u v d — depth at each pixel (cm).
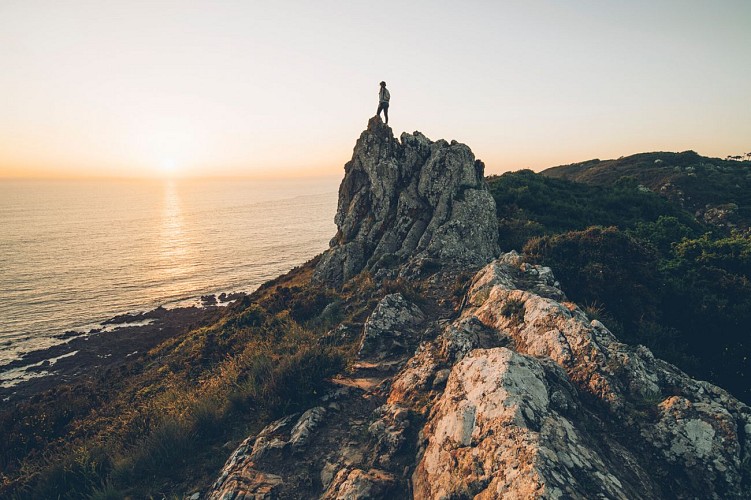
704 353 1170
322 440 778
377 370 1076
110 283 9819
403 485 623
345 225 2727
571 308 929
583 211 3006
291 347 1347
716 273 1506
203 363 1622
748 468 563
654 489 546
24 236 18575
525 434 538
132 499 695
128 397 1454
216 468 766
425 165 2525
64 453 916
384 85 2698
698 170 7975
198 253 14025
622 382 710
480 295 1246
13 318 7144
